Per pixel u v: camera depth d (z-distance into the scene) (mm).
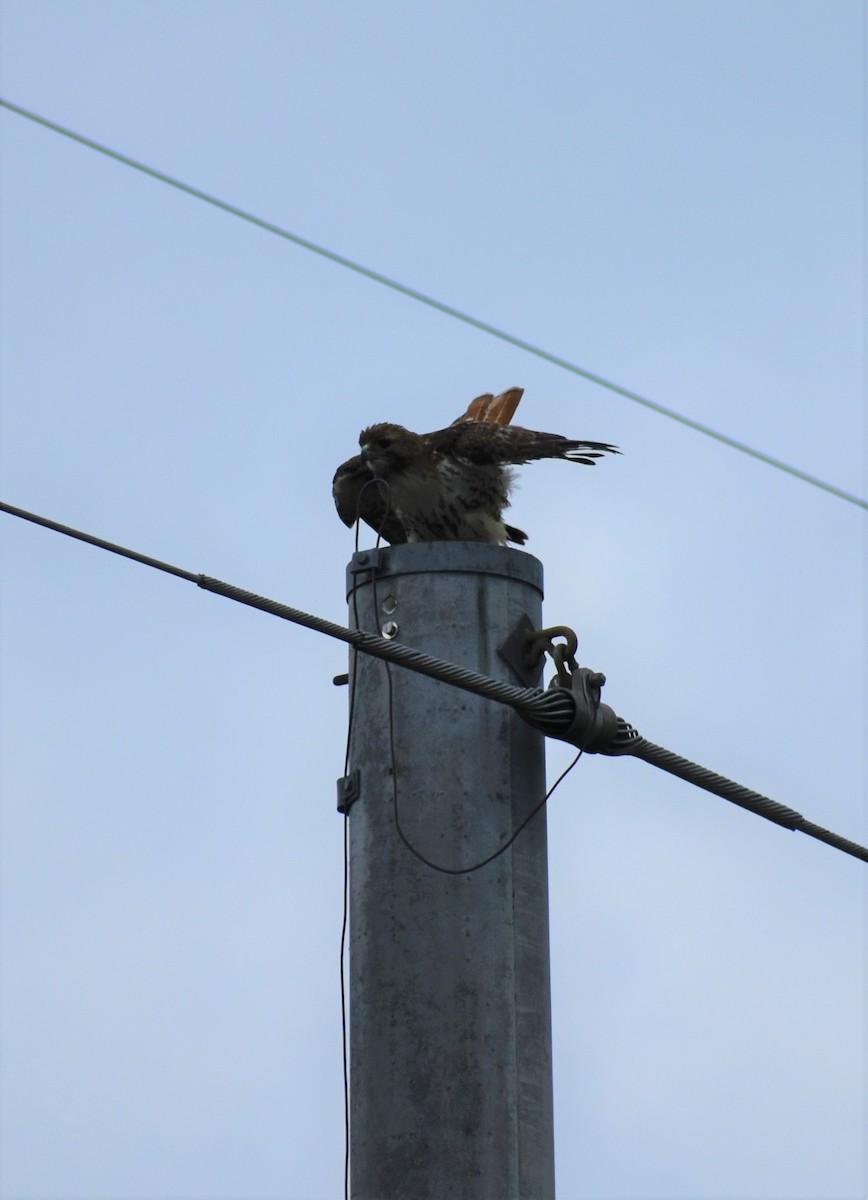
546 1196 9859
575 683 11055
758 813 11703
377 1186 9742
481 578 11148
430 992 10062
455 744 10609
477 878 10312
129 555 9922
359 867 10570
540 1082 10094
